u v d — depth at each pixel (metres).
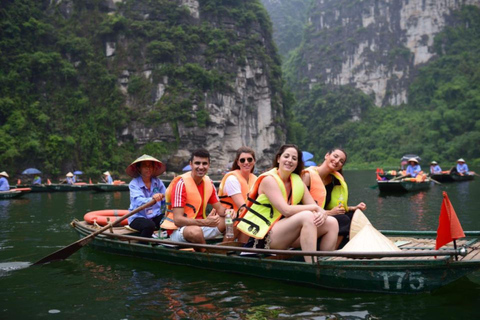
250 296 3.83
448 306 3.48
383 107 96.44
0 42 42.69
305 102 98.56
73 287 4.25
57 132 42.53
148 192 5.91
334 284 3.95
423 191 15.32
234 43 54.25
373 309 3.44
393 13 100.25
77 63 47.53
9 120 39.75
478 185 17.73
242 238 4.77
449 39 95.31
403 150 79.06
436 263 3.54
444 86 86.94
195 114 48.69
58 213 10.96
